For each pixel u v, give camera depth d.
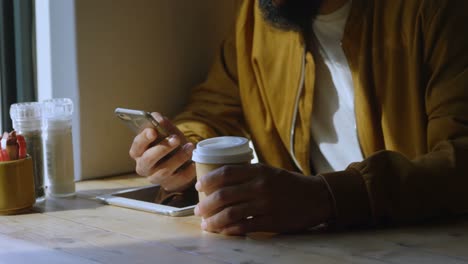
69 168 1.57
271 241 1.14
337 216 1.17
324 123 1.74
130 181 1.75
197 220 1.31
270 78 1.80
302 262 1.01
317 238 1.14
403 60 1.55
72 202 1.51
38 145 1.52
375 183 1.18
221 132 1.86
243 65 1.85
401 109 1.56
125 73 1.86
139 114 1.47
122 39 1.84
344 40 1.63
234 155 1.20
